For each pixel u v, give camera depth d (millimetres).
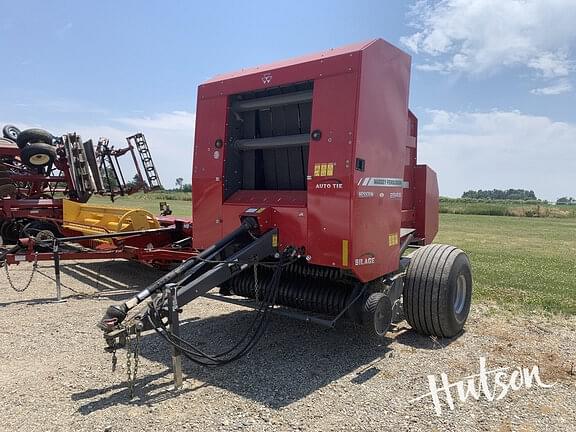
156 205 33969
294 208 4508
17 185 11609
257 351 4832
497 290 7875
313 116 4352
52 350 4742
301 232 4465
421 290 5117
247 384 4023
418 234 6395
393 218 4789
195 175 5371
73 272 8875
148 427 3281
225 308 6496
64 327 5484
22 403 3607
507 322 6000
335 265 4227
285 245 4590
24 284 7805
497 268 10352
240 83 4965
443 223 28469
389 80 4578
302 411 3562
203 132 5297
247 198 5070
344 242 4164
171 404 3623
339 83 4211
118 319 3537
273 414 3506
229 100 5117
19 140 10625
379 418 3482
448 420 3471
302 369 4371
